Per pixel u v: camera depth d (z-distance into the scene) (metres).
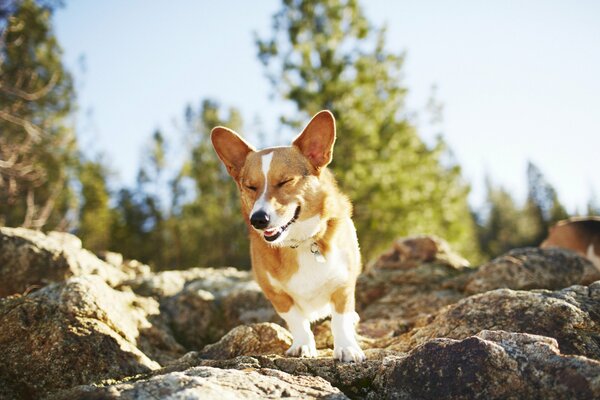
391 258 1.62
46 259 1.26
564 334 0.73
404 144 3.15
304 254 0.79
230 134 0.88
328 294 0.81
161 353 1.00
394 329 1.05
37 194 4.02
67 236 1.58
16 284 1.23
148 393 0.53
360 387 0.66
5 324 0.85
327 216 0.80
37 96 2.38
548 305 0.78
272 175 0.80
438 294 1.34
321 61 3.05
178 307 1.23
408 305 1.32
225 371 0.61
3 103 2.91
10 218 3.63
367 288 1.46
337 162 2.89
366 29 3.09
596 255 1.70
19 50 3.17
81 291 0.91
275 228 0.76
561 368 0.55
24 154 2.57
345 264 0.80
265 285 0.84
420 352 0.62
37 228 2.41
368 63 3.10
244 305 1.26
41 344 0.83
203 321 1.23
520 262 1.30
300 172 0.81
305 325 0.84
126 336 0.92
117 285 1.32
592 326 0.75
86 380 0.80
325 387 0.60
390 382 0.63
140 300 1.20
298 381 0.62
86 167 5.91
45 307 0.88
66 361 0.81
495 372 0.57
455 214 3.42
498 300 0.83
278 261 0.80
